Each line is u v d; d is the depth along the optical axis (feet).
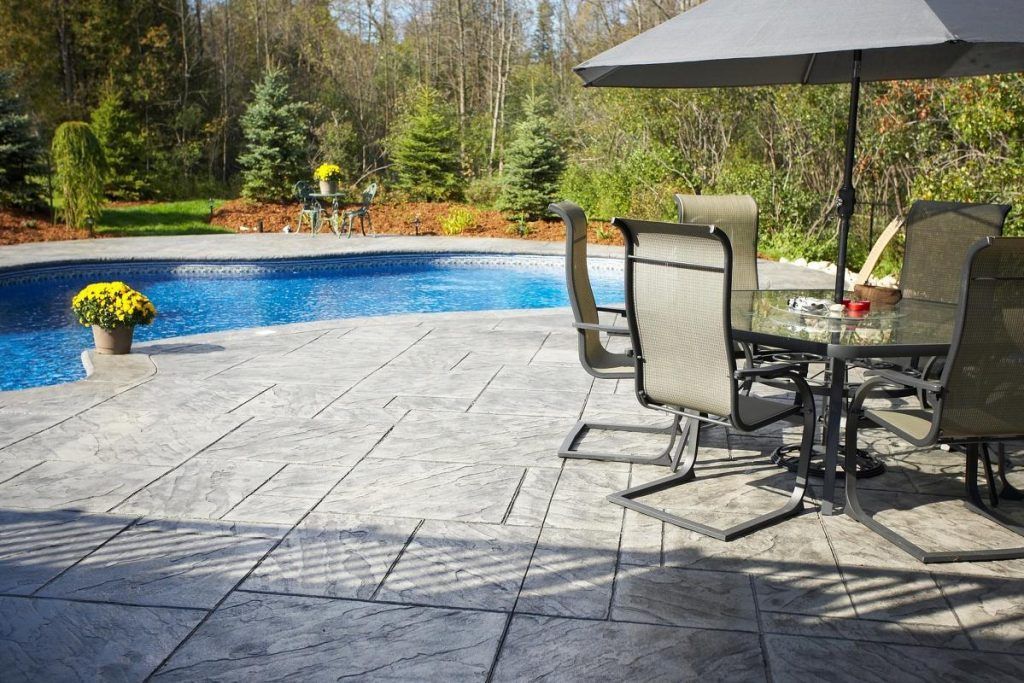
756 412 10.21
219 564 8.91
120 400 15.29
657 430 13.34
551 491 10.98
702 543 9.49
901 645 7.47
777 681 6.92
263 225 54.34
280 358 18.79
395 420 14.05
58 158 46.62
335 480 11.30
